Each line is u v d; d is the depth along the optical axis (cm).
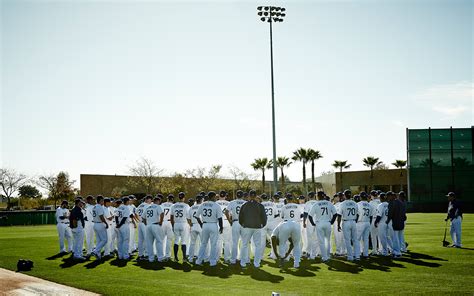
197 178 6581
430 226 2997
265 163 7175
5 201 8988
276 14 3419
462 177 5619
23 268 1434
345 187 7644
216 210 1466
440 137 5703
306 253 1664
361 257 1595
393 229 1581
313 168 7581
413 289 1044
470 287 1062
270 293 1027
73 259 1681
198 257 1491
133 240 1923
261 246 1433
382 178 7325
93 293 1081
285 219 1588
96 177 5769
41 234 3136
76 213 1667
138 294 1049
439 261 1470
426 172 5694
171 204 1716
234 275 1281
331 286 1092
